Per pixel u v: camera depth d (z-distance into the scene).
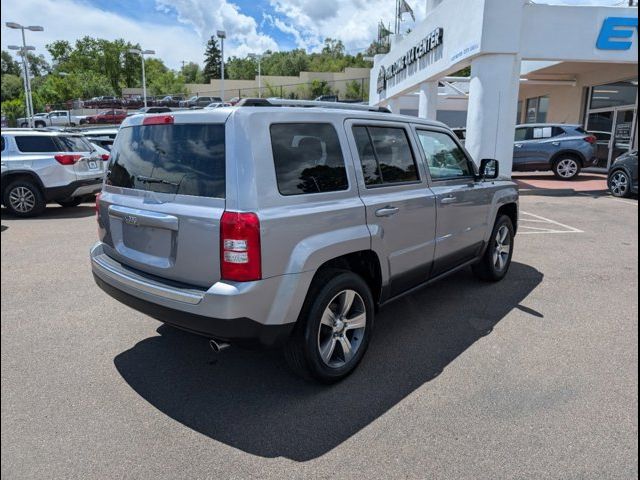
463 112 32.12
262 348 2.84
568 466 2.45
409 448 2.60
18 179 9.44
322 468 2.45
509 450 2.57
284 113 2.92
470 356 3.63
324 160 3.12
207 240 2.71
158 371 3.44
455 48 12.34
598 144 17.53
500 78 11.12
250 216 2.62
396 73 18.95
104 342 3.91
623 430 2.72
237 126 2.72
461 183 4.50
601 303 4.71
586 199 11.55
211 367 3.50
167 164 3.00
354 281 3.23
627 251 6.71
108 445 2.64
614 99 16.62
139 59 87.81
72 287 5.24
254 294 2.66
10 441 2.66
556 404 2.99
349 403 3.03
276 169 2.80
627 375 3.33
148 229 3.06
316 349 3.03
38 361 3.59
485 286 5.22
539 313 4.46
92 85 65.62
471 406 2.97
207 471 2.44
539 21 11.47
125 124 3.42
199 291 2.76
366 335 3.43
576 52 11.68
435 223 4.04
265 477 2.39
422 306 4.65
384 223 3.45
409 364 3.51
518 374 3.36
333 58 103.06
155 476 2.40
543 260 6.26
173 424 2.82
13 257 6.49
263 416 2.90
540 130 15.47
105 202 3.43
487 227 4.91
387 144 3.69
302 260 2.83
